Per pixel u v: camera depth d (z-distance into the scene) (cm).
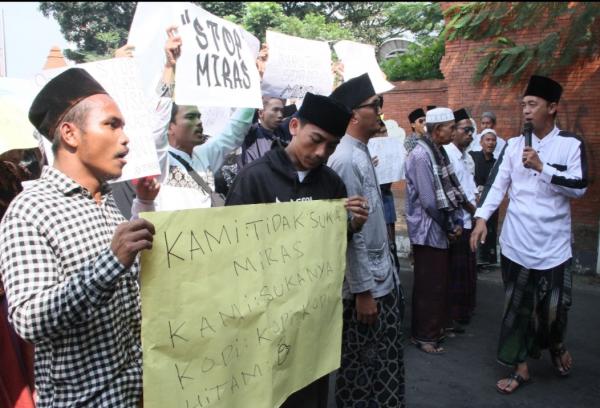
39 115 161
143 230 143
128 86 212
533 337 364
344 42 408
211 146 350
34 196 153
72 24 1605
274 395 192
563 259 353
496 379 391
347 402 280
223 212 174
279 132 426
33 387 212
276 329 193
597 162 828
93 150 159
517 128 878
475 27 866
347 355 277
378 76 419
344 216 225
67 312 138
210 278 169
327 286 218
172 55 253
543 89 349
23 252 147
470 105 916
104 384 158
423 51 1189
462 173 532
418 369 408
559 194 349
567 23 809
